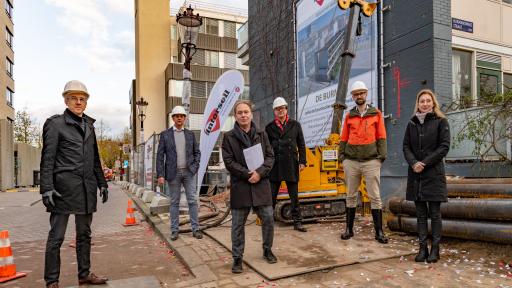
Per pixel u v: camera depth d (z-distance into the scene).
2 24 27.20
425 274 3.85
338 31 9.83
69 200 3.76
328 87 10.33
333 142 6.88
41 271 4.84
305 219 6.51
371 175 5.15
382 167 8.49
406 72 7.94
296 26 12.20
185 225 6.85
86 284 4.00
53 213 3.76
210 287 3.75
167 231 6.55
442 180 4.22
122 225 8.42
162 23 34.94
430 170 4.24
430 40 7.44
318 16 10.84
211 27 34.00
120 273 4.61
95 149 4.12
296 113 12.15
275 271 3.98
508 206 4.18
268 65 14.34
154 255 5.44
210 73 33.28
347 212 5.41
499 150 6.07
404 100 7.98
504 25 9.17
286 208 6.39
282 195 6.60
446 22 7.54
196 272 4.26
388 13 8.38
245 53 18.31
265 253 4.33
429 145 4.28
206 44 33.47
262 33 14.91
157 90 34.59
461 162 6.74
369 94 8.73
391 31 8.30
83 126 3.93
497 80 9.01
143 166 14.98
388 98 8.38
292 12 12.44
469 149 6.59
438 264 4.16
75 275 4.61
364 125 5.19
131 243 6.38
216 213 7.64
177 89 32.34
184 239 5.77
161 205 8.83
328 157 6.74
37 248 6.25
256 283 3.78
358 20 7.04
